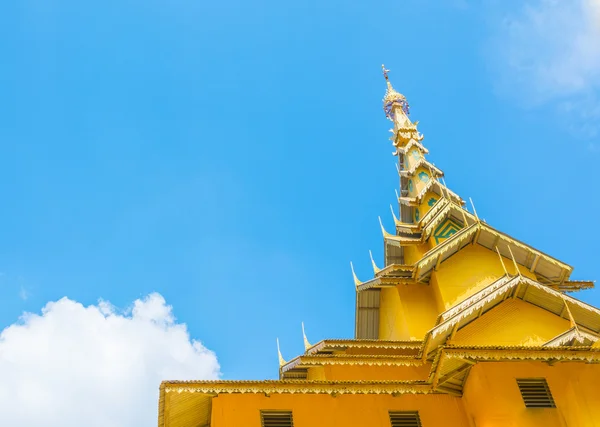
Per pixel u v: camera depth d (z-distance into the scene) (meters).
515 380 24.44
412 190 41.56
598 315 26.56
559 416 23.70
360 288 34.38
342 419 24.80
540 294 27.50
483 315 27.75
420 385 25.38
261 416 24.14
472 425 24.97
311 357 27.58
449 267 32.69
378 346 28.70
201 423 25.17
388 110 48.03
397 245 36.75
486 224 32.44
